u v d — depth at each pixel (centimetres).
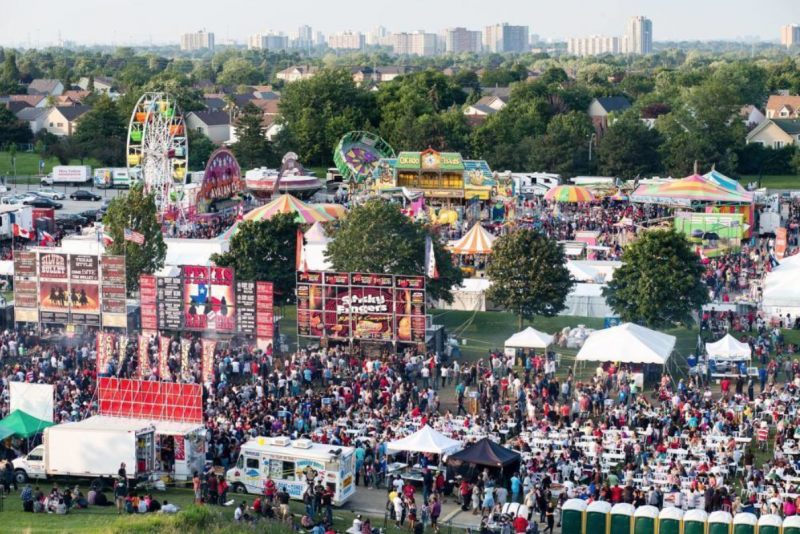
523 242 10344
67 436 6341
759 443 7225
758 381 8969
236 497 6241
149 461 6412
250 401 7638
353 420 7369
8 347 9231
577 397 8094
